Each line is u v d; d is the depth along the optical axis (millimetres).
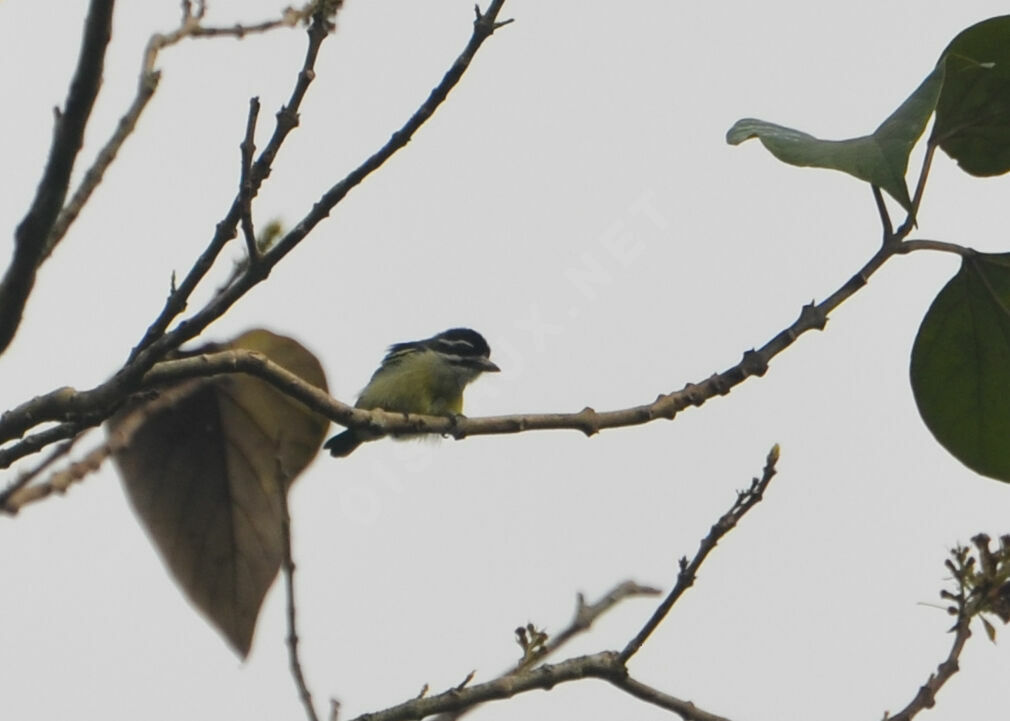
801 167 7652
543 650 9398
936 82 7867
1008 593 8305
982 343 9047
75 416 8055
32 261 7496
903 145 7641
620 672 9047
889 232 8898
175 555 9016
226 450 9141
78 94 7117
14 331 7648
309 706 8258
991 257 8734
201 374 8422
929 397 9250
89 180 8602
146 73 9055
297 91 7703
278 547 9117
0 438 8039
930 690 8266
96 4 6941
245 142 7699
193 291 7961
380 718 8688
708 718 9195
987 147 8984
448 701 8805
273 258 7926
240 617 9016
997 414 9164
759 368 9055
